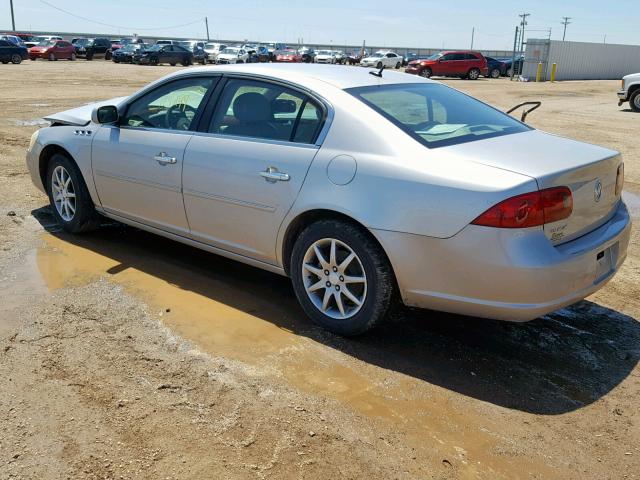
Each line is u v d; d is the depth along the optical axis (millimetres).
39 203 6633
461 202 3234
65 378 3287
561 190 3287
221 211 4262
